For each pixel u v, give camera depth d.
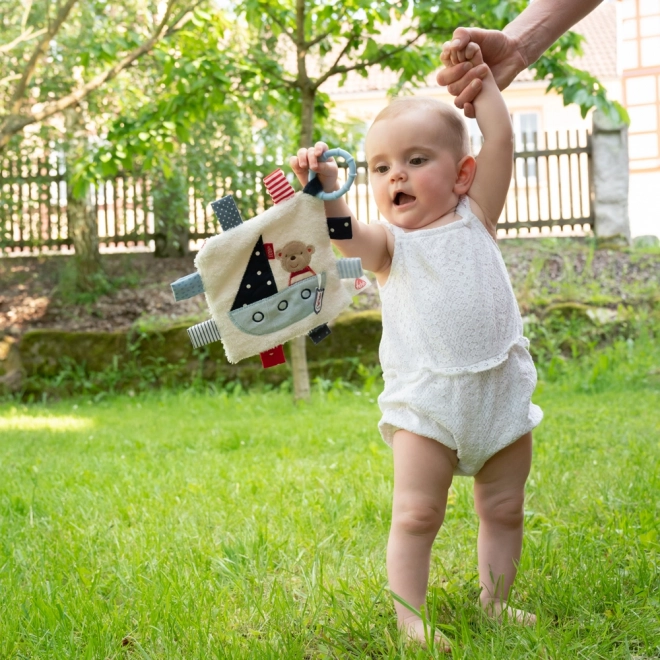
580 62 22.81
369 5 7.34
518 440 2.18
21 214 12.98
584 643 1.94
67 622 2.20
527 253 11.95
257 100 8.63
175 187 11.99
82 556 2.89
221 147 11.85
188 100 7.93
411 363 2.14
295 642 2.01
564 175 21.83
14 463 5.39
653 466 4.02
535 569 2.48
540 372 9.41
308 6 8.18
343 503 3.49
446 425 2.06
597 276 11.16
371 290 11.16
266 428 6.58
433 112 2.20
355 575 2.61
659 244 12.74
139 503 3.73
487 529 2.23
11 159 12.95
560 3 2.52
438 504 2.10
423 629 1.97
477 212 2.24
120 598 2.49
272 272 2.14
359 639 2.06
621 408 6.82
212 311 2.14
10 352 10.59
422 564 2.08
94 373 10.50
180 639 2.09
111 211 16.39
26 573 2.75
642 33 26.62
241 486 4.04
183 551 2.85
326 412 7.71
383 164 2.23
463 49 2.30
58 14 8.35
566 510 3.37
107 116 11.61
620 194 12.36
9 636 2.11
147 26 10.45
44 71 11.00
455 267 2.13
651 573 2.38
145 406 9.27
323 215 2.15
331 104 9.09
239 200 12.41
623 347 9.40
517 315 2.25
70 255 13.41
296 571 2.71
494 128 2.27
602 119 12.34
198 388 10.06
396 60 8.14
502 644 1.90
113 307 11.84
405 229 2.22
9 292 12.50
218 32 8.51
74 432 7.06
